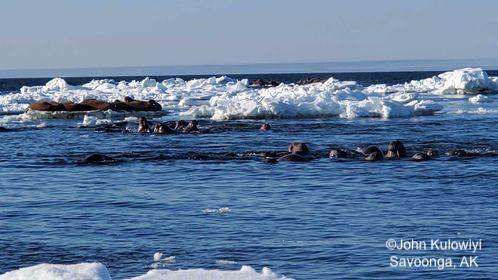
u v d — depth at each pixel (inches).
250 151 2404.0
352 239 1242.0
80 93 5506.9
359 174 1942.7
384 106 3671.3
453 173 1935.3
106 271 790.5
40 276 769.6
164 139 2805.1
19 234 1322.6
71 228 1362.0
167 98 5177.2
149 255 1167.0
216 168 2090.3
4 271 1099.3
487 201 1557.6
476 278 1026.1
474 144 2519.7
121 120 3678.6
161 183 1861.5
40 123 3597.4
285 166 2102.6
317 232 1295.5
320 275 1044.5
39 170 2122.3
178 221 1400.1
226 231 1311.5
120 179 1932.8
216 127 3174.2
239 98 4192.9
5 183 1903.3
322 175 1936.5
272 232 1299.2
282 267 1087.0
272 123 3383.4
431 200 1578.5
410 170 1995.6
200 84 6653.5
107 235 1301.7
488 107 4266.7
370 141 2655.0
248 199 1624.0
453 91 5753.0
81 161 2255.2
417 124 3260.3
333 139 2728.8
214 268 1087.6
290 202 1581.0
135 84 6565.0
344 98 4097.0
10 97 4936.0
